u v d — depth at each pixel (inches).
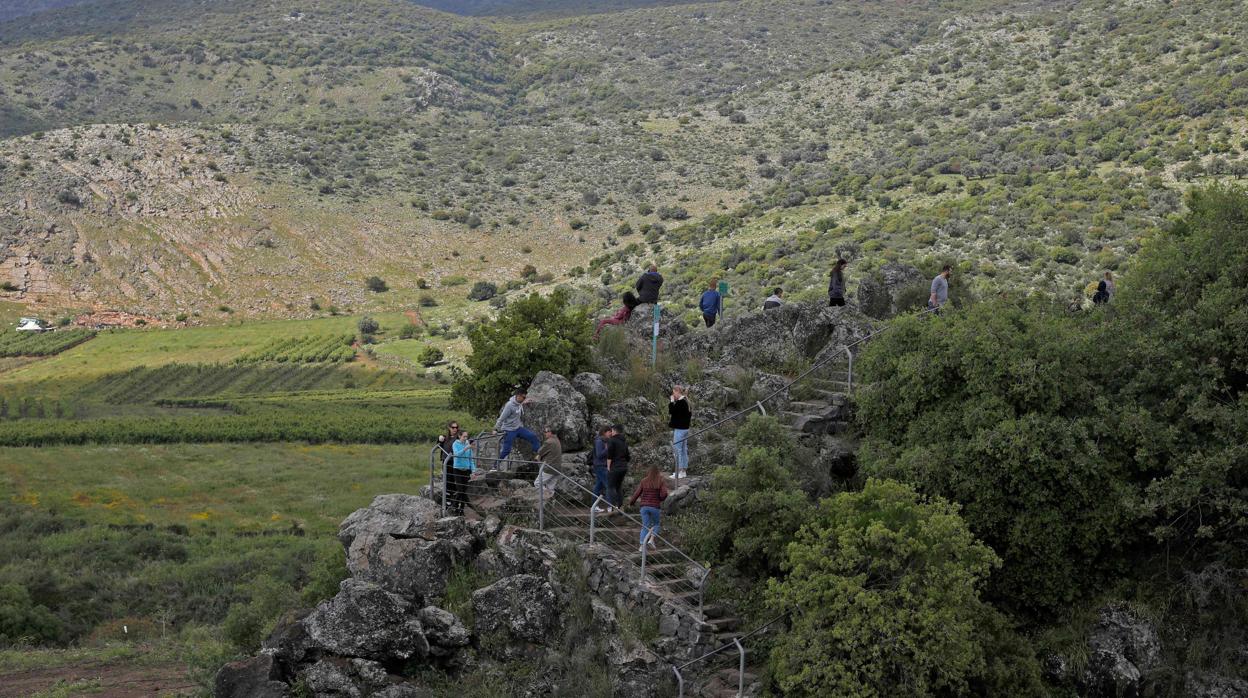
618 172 7411.4
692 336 1010.7
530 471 794.2
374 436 2657.5
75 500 1913.1
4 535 1643.7
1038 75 6850.4
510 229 6505.9
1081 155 4018.2
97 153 7017.7
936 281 946.1
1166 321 708.0
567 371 905.5
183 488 2039.9
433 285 5777.6
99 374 4143.7
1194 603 641.0
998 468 661.9
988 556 598.9
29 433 2506.2
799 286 2647.6
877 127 7199.8
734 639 622.2
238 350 4505.4
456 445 751.1
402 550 703.1
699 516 738.2
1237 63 4699.8
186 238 6161.4
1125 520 650.2
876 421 760.3
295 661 661.9
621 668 617.3
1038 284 2201.0
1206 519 661.9
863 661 568.4
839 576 587.5
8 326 5049.2
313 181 7126.0
